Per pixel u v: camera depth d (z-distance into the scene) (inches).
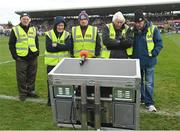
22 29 301.7
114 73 139.9
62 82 143.1
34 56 311.0
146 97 274.8
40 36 2158.0
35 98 319.0
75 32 265.4
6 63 623.2
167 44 1130.0
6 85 390.0
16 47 301.9
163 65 571.8
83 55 157.8
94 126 144.9
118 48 251.9
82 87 140.3
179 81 411.2
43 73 482.9
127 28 251.8
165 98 320.2
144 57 260.5
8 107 285.9
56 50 270.5
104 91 141.3
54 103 149.3
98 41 264.7
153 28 259.0
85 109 142.4
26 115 262.2
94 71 143.5
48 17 2748.5
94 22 2527.1
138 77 132.8
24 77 308.0
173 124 241.9
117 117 141.4
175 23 2493.8
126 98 137.3
